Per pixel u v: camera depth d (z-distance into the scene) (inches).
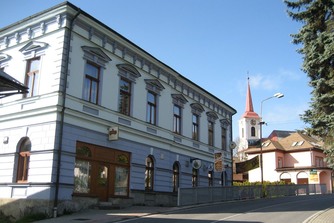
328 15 597.3
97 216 654.5
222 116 1456.7
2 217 717.9
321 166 2443.4
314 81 579.8
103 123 821.2
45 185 684.1
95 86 823.1
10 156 759.7
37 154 715.4
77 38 781.3
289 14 614.5
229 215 688.4
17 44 826.2
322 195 1566.2
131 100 930.1
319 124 587.2
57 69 737.6
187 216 670.5
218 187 1066.1
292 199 1201.4
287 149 2556.6
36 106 748.0
